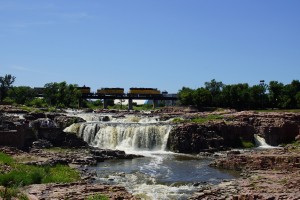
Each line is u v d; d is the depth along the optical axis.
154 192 47.62
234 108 138.88
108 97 162.00
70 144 84.75
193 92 144.38
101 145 92.25
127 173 59.84
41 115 105.38
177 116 113.62
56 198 38.69
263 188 44.66
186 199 44.19
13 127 76.81
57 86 158.25
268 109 136.88
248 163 62.62
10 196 32.56
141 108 186.25
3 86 161.00
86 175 55.62
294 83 140.00
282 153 67.19
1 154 60.31
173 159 75.38
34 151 73.69
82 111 137.88
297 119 102.06
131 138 90.38
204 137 88.06
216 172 61.25
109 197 39.91
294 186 44.72
